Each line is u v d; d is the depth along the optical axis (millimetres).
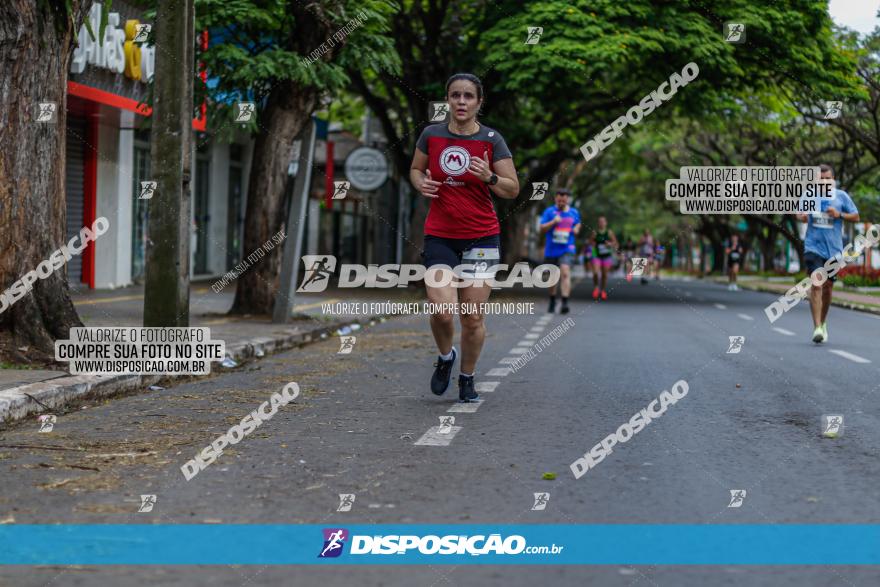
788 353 12047
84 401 7957
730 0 24750
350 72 25625
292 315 15250
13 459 5715
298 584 3668
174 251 9727
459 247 7625
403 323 16906
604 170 62812
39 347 9062
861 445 6348
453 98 7258
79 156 21125
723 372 10148
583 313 20062
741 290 36344
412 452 6012
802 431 6840
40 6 8961
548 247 19828
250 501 4797
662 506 4809
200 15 14062
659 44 23609
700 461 5832
